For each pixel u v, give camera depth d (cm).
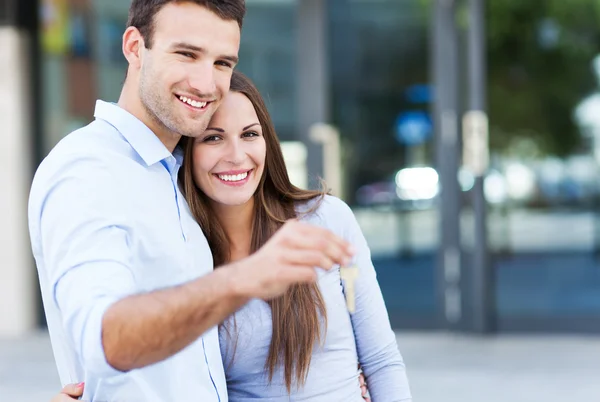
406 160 755
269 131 255
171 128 213
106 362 167
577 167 736
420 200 752
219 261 255
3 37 795
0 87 798
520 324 748
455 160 738
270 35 764
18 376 674
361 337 266
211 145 242
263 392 250
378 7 754
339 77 761
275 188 260
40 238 200
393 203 759
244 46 764
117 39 796
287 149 770
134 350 165
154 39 208
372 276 266
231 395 252
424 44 748
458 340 739
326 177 761
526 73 738
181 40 205
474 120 731
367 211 764
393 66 754
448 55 736
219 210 255
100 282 176
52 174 194
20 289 802
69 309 174
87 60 802
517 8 737
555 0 733
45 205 192
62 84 807
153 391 209
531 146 740
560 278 741
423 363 674
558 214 741
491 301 751
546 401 572
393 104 755
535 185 742
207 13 206
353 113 762
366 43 756
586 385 605
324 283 253
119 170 206
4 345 772
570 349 704
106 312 167
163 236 212
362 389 266
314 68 759
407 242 757
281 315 243
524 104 739
